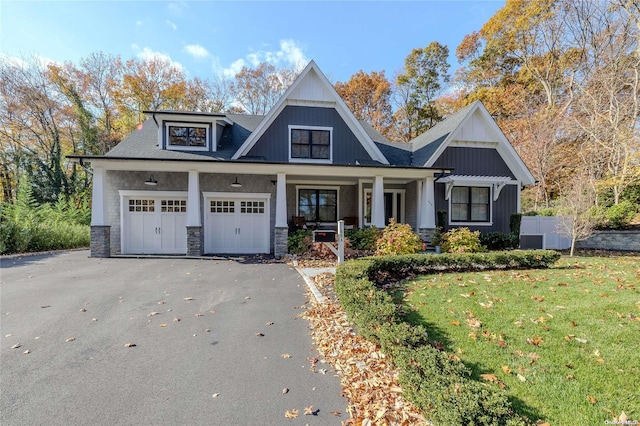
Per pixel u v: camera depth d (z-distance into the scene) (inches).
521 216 535.5
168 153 494.3
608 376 125.0
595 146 654.5
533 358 140.1
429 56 1214.9
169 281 301.0
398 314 183.2
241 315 215.5
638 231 502.0
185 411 117.0
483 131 558.6
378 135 649.0
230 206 513.3
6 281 294.7
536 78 935.7
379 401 118.9
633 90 620.1
